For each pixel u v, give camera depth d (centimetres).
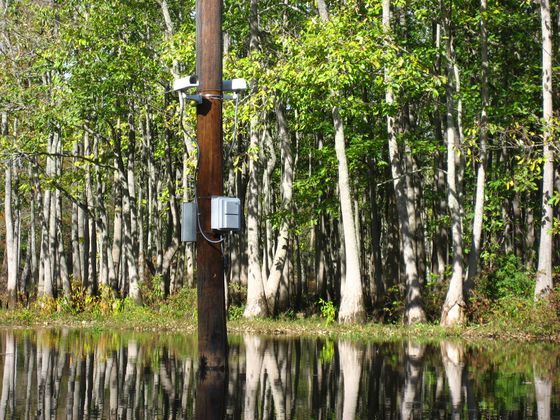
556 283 2581
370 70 2698
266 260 4062
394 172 2894
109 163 4253
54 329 2789
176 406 1075
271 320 2969
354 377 1403
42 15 3509
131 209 3991
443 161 3866
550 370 1498
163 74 3575
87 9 3516
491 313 2652
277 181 4812
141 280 4194
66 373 1439
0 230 5778
